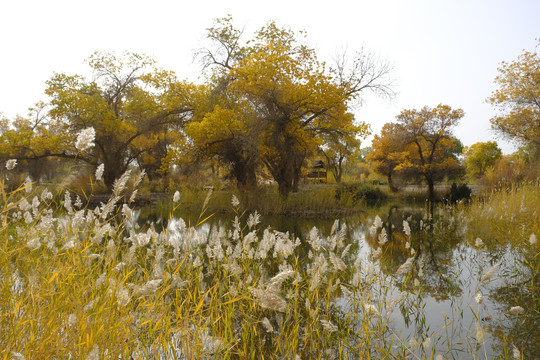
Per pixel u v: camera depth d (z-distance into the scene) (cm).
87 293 303
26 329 230
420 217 1455
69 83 2764
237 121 1992
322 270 375
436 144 3612
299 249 761
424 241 859
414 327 372
